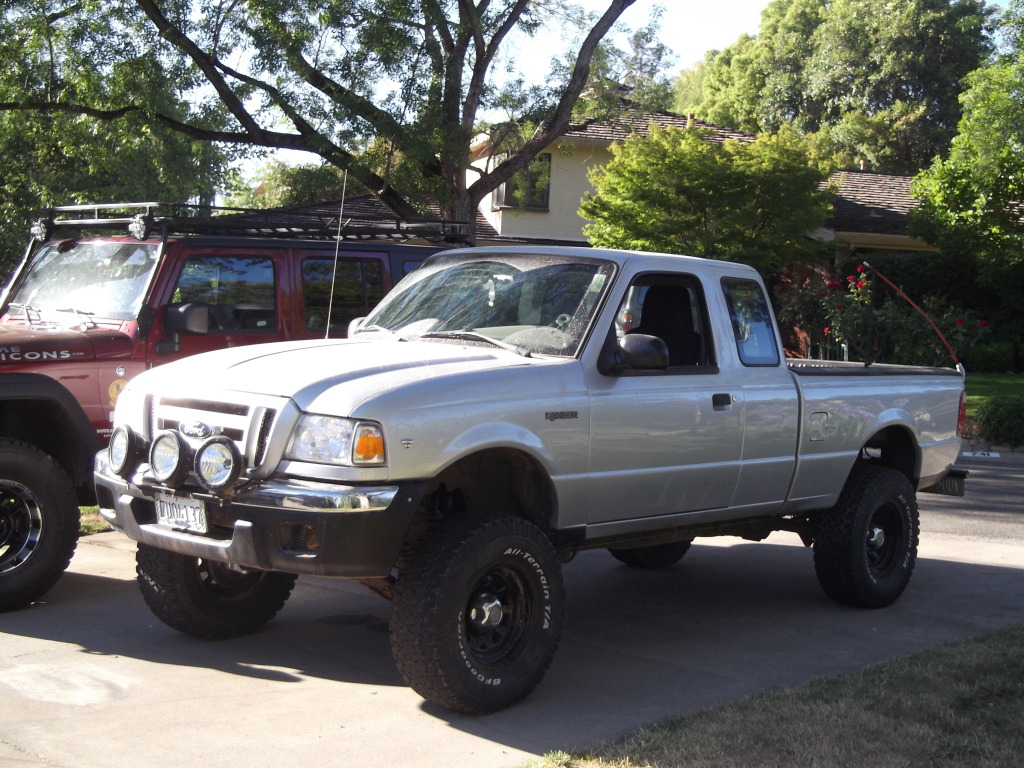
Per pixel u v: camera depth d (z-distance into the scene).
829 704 4.86
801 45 52.19
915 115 46.56
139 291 7.27
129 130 17.23
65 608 6.38
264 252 7.91
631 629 6.39
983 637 6.09
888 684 5.18
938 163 26.05
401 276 8.73
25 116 17.22
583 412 5.21
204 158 19.64
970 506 11.07
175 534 4.87
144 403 5.13
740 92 53.97
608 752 4.27
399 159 16.86
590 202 21.22
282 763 4.21
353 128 15.97
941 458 7.59
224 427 4.76
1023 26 24.31
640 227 20.66
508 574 4.90
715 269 6.18
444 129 16.38
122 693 4.98
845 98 49.62
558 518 5.22
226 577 5.82
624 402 5.39
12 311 7.74
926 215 25.86
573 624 6.48
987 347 25.56
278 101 16.17
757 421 6.10
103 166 18.45
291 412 4.64
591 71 18.78
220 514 4.67
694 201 20.67
